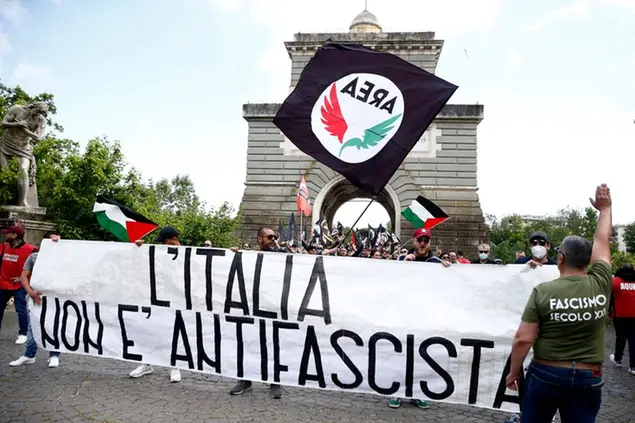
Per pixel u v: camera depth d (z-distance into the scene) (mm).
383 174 5492
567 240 3439
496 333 4848
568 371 3160
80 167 17859
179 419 4770
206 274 5793
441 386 4961
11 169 15078
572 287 3268
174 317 5863
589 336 3221
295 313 5418
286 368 5406
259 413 5035
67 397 5320
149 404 5176
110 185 18547
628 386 7105
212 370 5664
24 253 7598
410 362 5055
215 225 21516
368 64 5707
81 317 6223
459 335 4941
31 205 15805
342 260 5445
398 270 5270
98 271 6227
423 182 27094
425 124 5438
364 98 5652
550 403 3268
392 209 35344
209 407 5148
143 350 5941
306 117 5809
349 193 36062
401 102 5531
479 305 4988
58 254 6461
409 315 5109
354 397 5789
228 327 5652
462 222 26438
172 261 5949
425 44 28766
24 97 26594
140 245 6121
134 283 6062
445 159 27125
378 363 5141
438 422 5016
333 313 5305
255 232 27641
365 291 5301
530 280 4855
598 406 3215
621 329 8547
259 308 5543
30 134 15477
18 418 4707
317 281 5434
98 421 4676
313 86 5852
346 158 5629
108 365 6723
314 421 4863
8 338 8438
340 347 5258
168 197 74625
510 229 86250
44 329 6359
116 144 19062
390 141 5500
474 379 4887
